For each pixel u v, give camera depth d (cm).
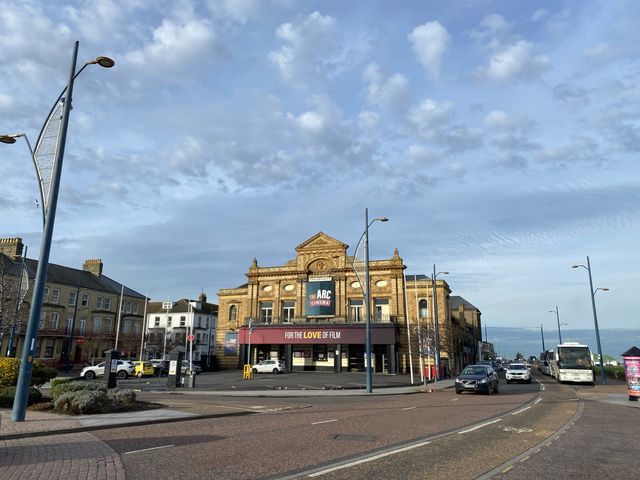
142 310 7150
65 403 1457
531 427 1301
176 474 739
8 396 1566
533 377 5503
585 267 4469
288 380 4006
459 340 7125
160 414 1445
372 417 1527
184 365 5000
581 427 1313
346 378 4344
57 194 1345
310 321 5741
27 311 5069
